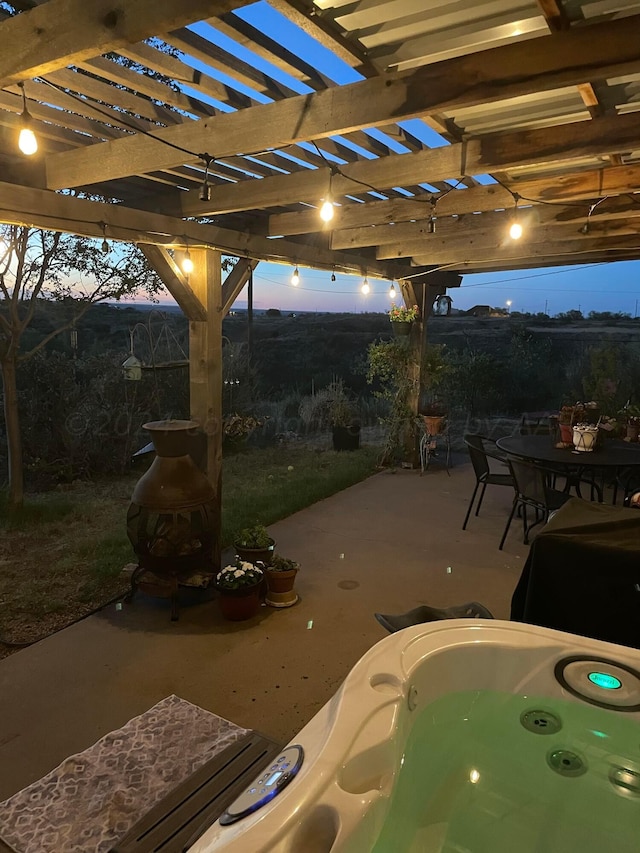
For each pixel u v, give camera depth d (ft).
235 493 18.84
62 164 8.59
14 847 5.74
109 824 6.00
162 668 8.93
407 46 5.45
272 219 12.58
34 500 17.85
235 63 5.69
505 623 7.12
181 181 10.02
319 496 18.35
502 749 6.29
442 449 25.85
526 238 14.53
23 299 16.53
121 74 5.84
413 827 5.38
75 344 21.17
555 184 9.97
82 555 13.44
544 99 6.61
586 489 19.27
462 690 6.82
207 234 11.43
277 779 4.78
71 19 4.65
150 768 6.81
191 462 10.87
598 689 6.43
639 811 5.62
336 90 6.11
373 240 14.42
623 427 20.26
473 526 15.88
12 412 15.80
